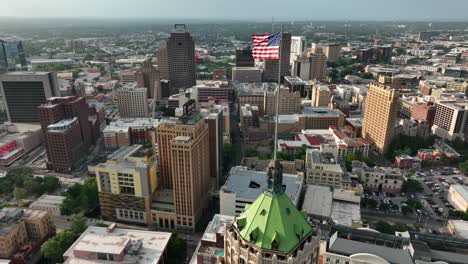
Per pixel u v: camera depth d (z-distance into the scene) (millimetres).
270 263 69438
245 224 75375
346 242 164625
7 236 196375
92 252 181000
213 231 192000
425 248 163625
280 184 75812
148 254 188625
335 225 179500
